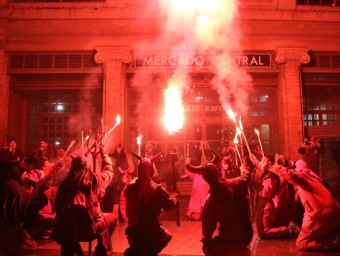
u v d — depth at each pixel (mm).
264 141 11680
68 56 11445
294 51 11375
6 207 5531
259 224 6402
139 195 4406
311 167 7039
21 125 12156
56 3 11289
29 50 11305
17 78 11648
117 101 10945
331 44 11664
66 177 4605
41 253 5629
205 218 4508
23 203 5750
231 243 4406
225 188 4434
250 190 8586
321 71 11688
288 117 11148
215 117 11586
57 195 4543
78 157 4660
